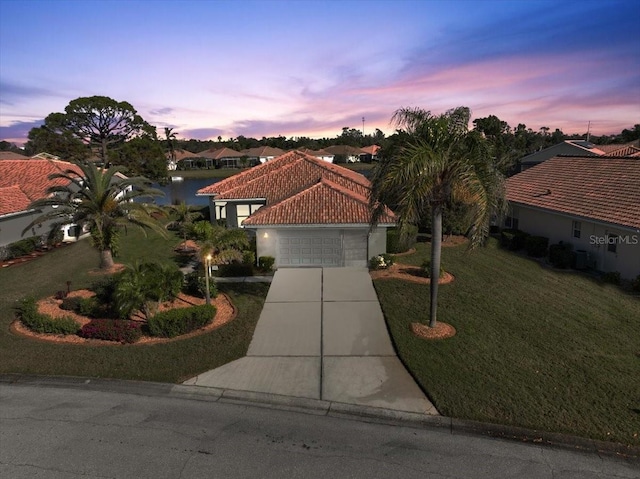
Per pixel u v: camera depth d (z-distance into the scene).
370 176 12.98
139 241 26.66
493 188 11.25
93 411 8.93
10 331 12.82
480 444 7.96
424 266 18.30
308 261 20.27
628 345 11.86
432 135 11.32
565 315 14.00
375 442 8.02
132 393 9.67
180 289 14.96
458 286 17.00
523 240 23.02
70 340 12.26
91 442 7.88
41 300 15.43
